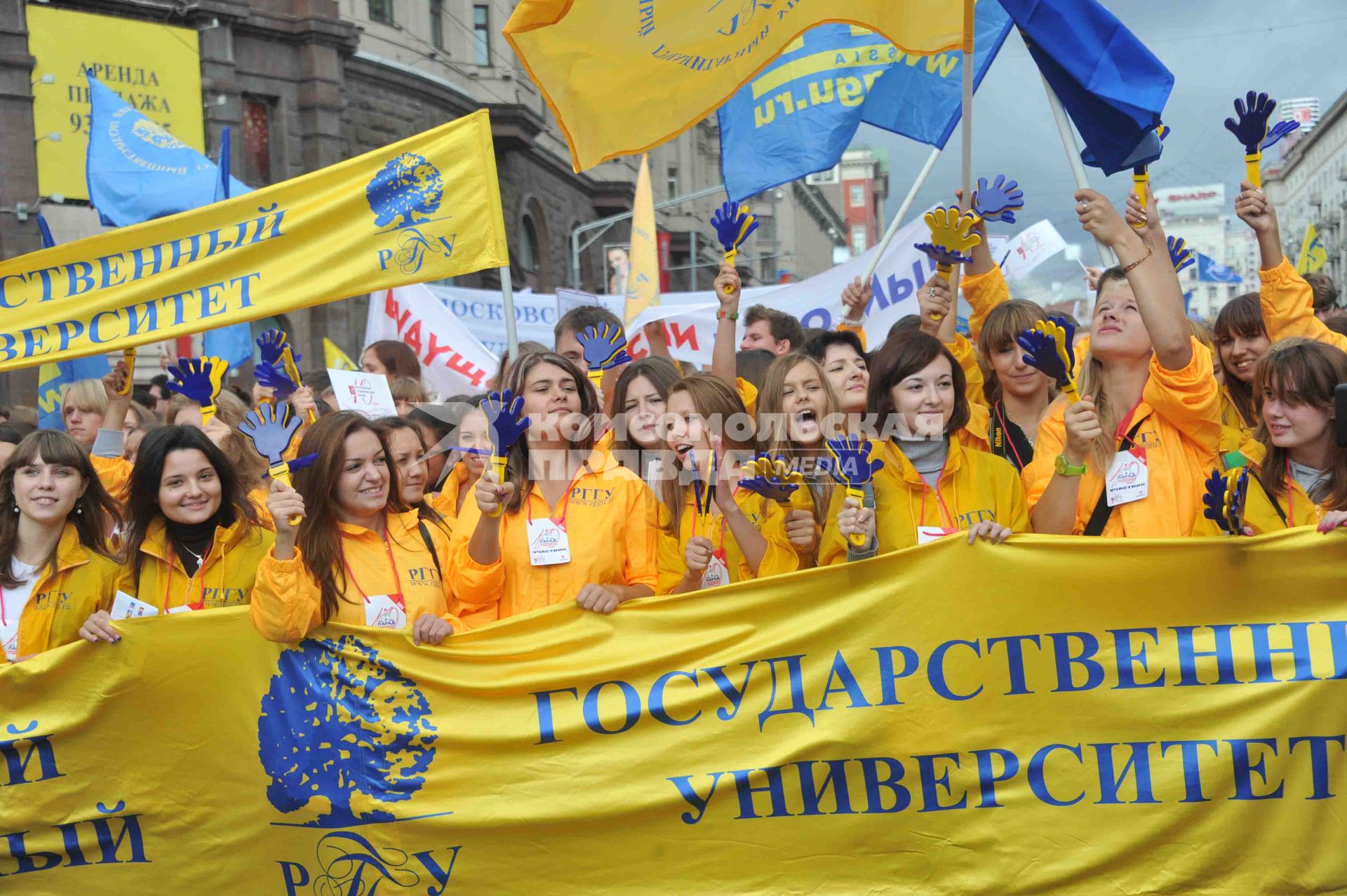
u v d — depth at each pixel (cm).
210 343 719
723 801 340
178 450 382
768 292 771
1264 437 364
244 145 2000
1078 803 326
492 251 450
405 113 2358
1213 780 319
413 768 353
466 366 795
